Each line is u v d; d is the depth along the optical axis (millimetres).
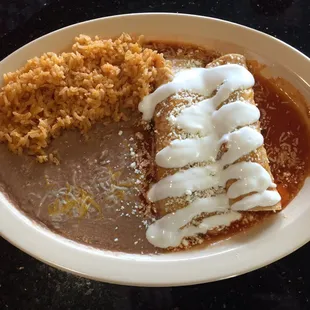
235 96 281
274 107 301
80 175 280
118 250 261
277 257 242
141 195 275
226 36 301
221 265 240
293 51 293
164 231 260
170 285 235
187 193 262
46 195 274
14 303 253
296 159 288
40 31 327
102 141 289
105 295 256
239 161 267
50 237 248
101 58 294
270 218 263
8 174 278
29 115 280
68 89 283
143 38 303
